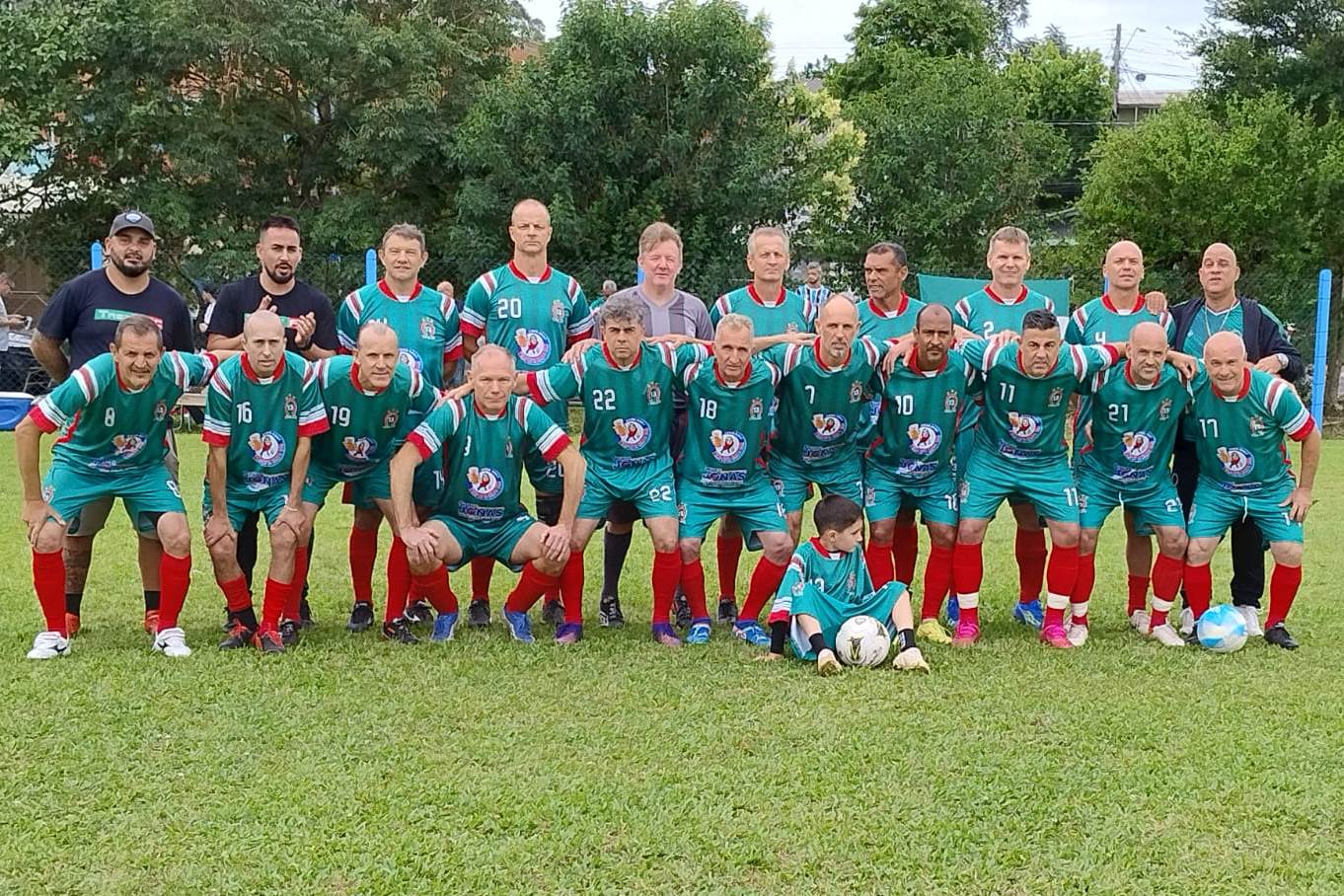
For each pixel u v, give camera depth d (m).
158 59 17.16
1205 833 3.32
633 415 5.47
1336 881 3.04
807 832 3.28
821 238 18.56
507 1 20.72
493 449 5.35
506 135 16.92
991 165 18.50
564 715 4.26
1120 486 5.61
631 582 6.89
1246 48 20.44
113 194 17.58
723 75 16.53
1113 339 5.99
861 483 5.84
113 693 4.41
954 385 5.50
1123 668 5.01
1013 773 3.72
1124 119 41.81
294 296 5.76
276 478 5.30
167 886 2.95
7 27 16.50
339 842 3.19
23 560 6.96
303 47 17.50
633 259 16.81
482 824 3.31
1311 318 15.92
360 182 19.67
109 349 5.32
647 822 3.33
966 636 5.52
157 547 5.45
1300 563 5.45
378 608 6.16
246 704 4.31
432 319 5.86
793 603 5.06
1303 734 4.12
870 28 28.11
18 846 3.14
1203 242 16.95
